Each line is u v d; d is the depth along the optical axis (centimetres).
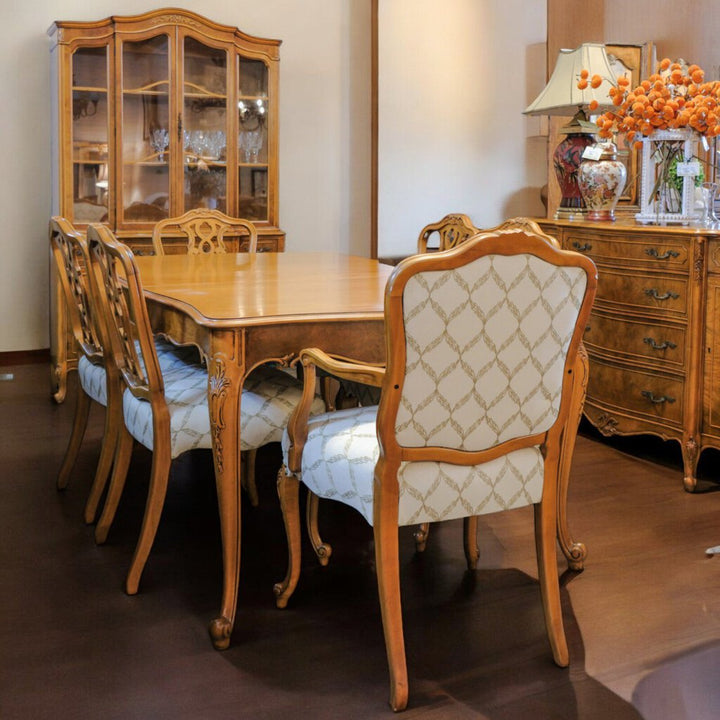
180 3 576
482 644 220
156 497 244
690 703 195
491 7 647
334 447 211
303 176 629
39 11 540
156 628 227
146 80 511
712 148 413
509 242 183
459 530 298
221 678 203
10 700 193
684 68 514
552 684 202
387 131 632
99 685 200
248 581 255
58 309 459
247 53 537
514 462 203
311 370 221
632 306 369
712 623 232
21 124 545
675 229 342
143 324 237
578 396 258
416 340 182
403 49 627
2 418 430
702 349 337
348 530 296
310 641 221
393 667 191
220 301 254
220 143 535
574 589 252
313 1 614
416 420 188
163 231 516
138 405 258
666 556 275
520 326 192
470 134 655
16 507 312
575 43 617
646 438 411
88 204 506
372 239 648
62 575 258
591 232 392
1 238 551
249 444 245
